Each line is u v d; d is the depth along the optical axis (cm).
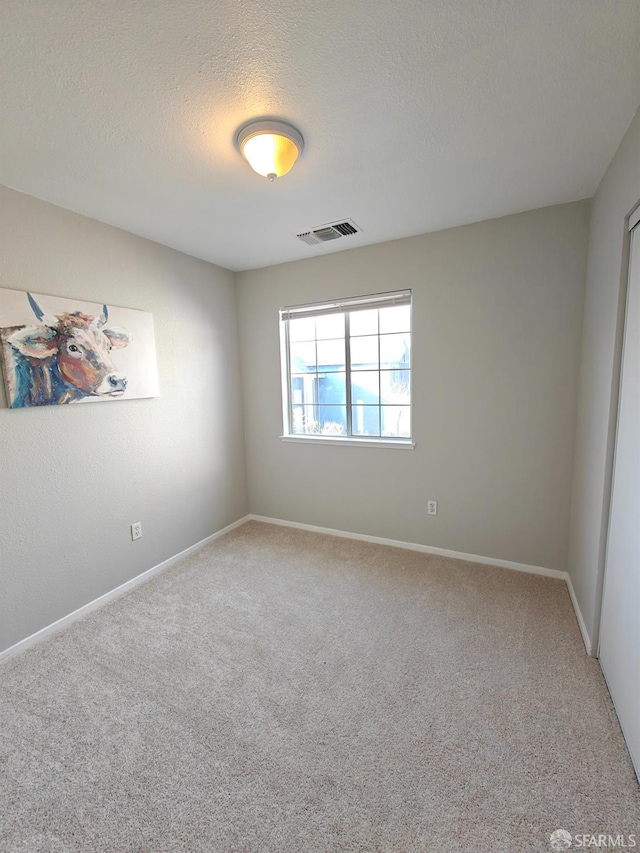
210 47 114
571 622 211
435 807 121
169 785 131
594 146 168
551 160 180
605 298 184
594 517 191
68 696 169
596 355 198
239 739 147
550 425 248
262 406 356
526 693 164
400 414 305
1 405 190
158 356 276
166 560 288
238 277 348
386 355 305
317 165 180
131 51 114
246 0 100
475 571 268
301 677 177
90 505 234
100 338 233
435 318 272
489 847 110
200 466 317
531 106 143
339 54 118
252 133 149
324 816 120
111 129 150
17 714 160
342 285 302
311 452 339
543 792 125
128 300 253
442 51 118
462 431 275
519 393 254
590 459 203
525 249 240
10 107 135
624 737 142
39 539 208
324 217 237
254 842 113
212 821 119
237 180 190
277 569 279
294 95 135
